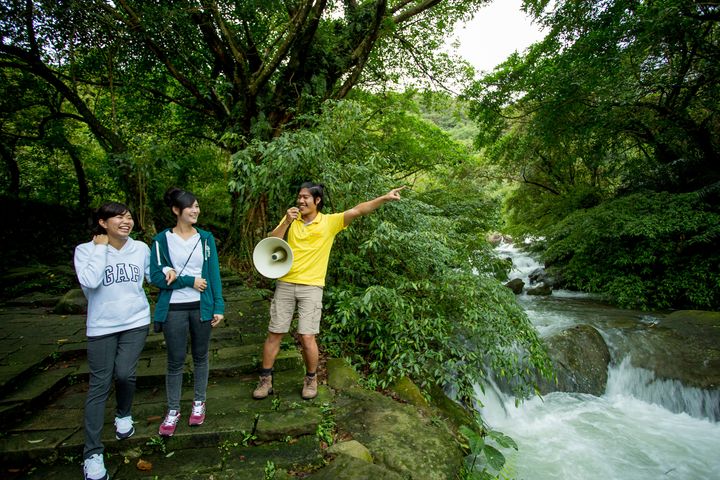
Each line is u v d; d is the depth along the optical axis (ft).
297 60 23.08
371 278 14.42
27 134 32.81
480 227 25.73
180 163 32.35
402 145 32.89
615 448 12.32
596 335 18.24
